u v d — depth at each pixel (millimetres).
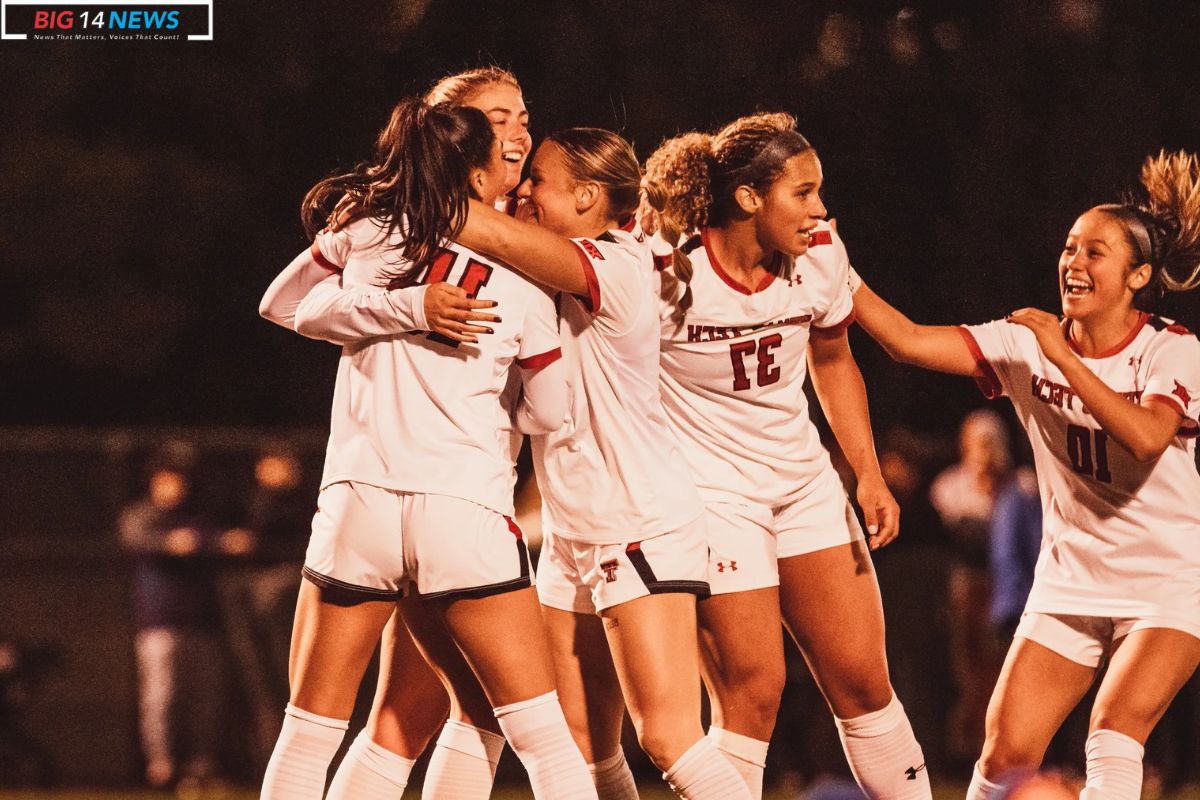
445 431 14758
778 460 17516
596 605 16250
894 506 18141
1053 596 17797
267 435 43250
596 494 16094
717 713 17516
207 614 37156
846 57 50000
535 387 15461
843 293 17562
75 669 39094
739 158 16578
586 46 49188
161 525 36969
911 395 53562
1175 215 17844
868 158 50844
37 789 38125
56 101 63438
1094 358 17797
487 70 17438
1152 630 17016
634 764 38094
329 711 15109
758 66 49594
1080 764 36438
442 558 14617
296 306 15891
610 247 15773
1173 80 51656
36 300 64125
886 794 18141
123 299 63750
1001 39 51031
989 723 17734
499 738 16953
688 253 17016
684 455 17469
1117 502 17453
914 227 51844
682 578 15977
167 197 62438
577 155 15969
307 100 57562
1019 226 52125
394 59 52250
